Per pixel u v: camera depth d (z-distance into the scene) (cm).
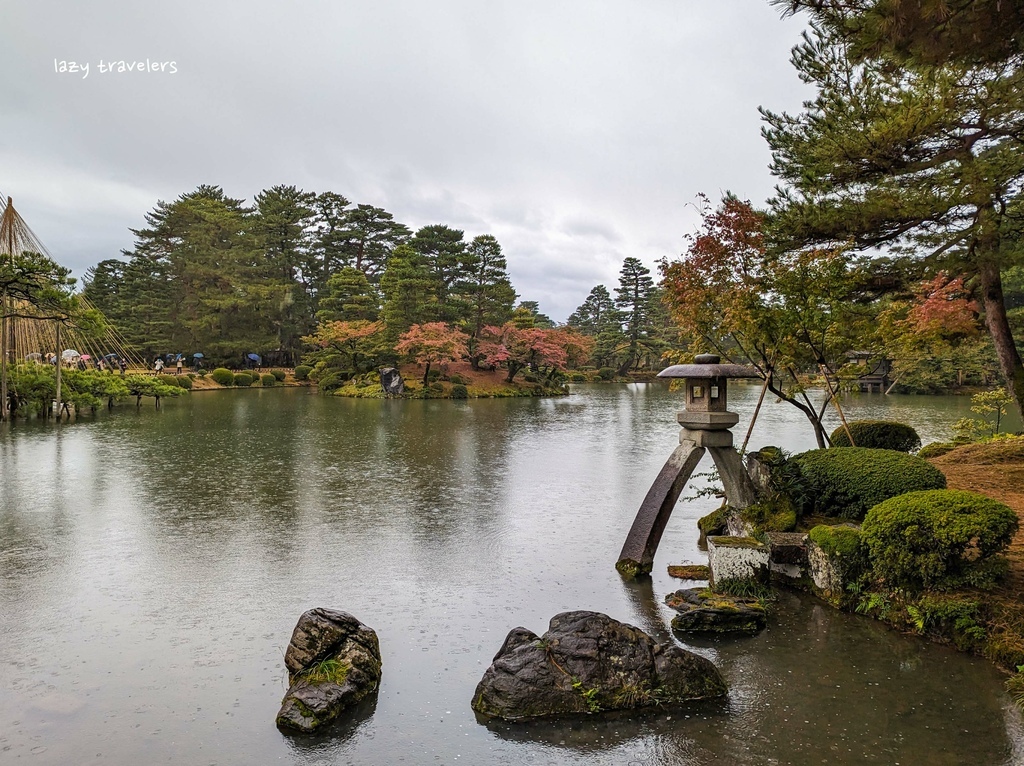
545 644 456
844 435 1112
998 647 493
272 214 5550
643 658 450
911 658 506
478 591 655
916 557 548
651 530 713
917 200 862
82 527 892
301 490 1155
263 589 657
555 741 393
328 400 3525
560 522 941
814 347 941
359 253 6159
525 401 3653
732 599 595
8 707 431
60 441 1778
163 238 5306
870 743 390
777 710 429
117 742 390
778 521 712
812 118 934
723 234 959
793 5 536
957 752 381
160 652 514
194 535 856
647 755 379
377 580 686
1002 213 913
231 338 5275
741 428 2167
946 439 1862
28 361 2719
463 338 4509
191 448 1667
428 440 1880
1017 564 595
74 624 568
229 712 426
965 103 793
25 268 2066
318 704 412
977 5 453
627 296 6775
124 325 4797
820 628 564
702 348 1052
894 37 493
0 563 735
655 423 2417
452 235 5478
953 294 1007
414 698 444
